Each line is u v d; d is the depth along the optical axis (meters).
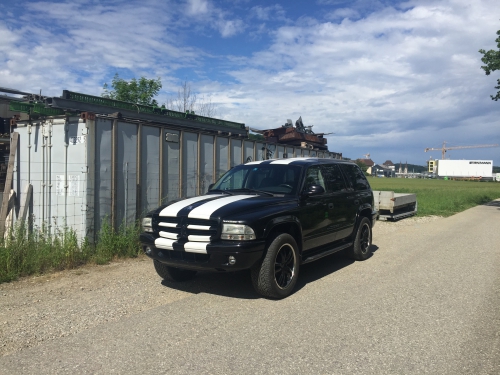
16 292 5.75
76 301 5.40
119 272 6.88
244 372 3.55
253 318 4.85
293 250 5.79
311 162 7.03
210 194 6.60
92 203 7.96
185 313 5.00
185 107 19.61
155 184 9.20
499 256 8.58
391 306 5.31
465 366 3.68
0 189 10.49
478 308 5.25
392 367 3.66
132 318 4.82
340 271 7.22
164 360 3.77
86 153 7.88
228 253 5.07
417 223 14.54
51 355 3.86
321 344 4.13
